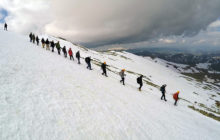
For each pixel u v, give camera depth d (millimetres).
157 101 17547
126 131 7551
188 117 14953
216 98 71062
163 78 87938
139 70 88062
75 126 6531
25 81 9375
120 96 13141
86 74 17062
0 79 8484
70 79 12930
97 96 11031
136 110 10984
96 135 6426
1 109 5914
